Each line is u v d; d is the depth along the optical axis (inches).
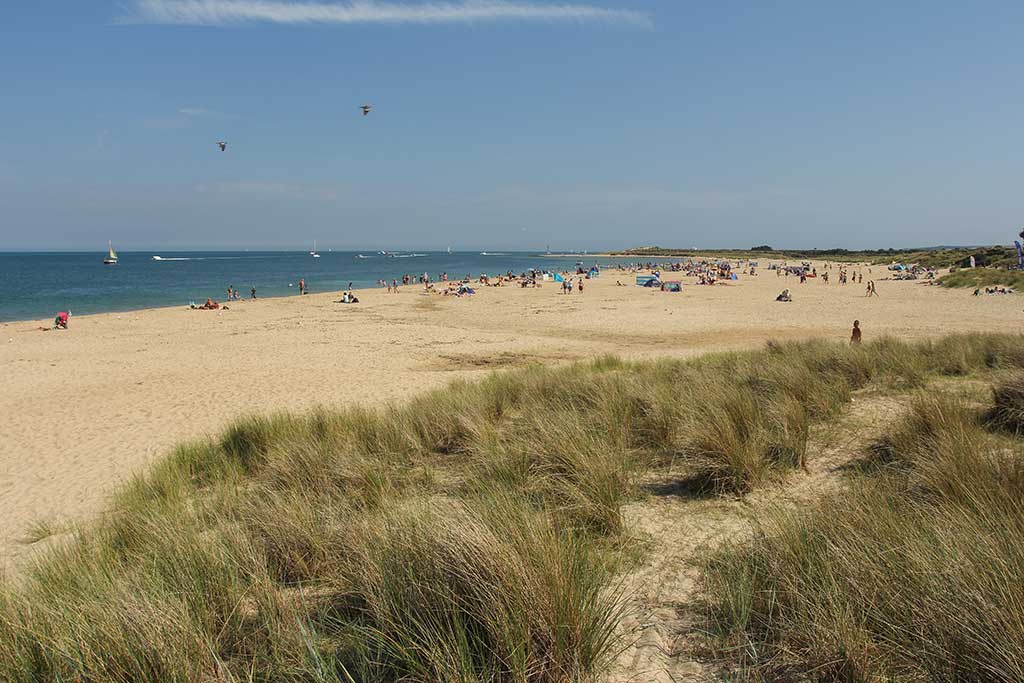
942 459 167.0
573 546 132.4
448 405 329.4
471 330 1032.2
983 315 1036.5
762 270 3533.5
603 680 103.2
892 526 127.9
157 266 5093.5
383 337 941.8
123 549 183.0
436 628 106.6
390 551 131.1
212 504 217.8
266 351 807.1
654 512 181.9
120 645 103.6
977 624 91.7
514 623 102.1
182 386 581.9
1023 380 239.5
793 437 224.7
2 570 186.2
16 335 1001.5
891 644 97.3
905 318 1036.5
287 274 3700.8
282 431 323.9
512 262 6756.9
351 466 236.7
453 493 211.8
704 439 209.6
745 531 161.5
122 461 360.5
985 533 117.8
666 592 133.9
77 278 3191.4
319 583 146.2
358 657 110.4
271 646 115.5
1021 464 161.2
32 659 105.0
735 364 437.1
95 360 745.0
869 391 339.9
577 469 195.2
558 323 1118.4
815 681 98.0
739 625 112.8
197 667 104.3
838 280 2359.7
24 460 373.4
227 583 137.3
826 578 115.6
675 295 1733.5
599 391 326.0
